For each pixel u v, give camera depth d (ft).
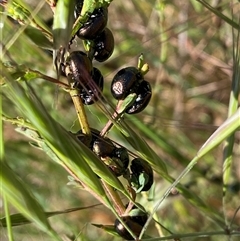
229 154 0.54
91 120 0.78
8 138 0.85
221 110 0.92
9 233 0.38
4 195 0.37
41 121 0.38
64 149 0.39
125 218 0.47
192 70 0.94
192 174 0.77
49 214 0.46
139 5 0.94
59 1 0.37
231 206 0.78
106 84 0.83
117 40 0.91
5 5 0.42
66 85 0.43
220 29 0.85
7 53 0.39
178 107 0.89
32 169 0.87
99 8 0.43
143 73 0.45
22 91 0.37
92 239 0.82
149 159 0.48
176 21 0.87
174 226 0.79
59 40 0.37
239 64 0.53
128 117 0.70
